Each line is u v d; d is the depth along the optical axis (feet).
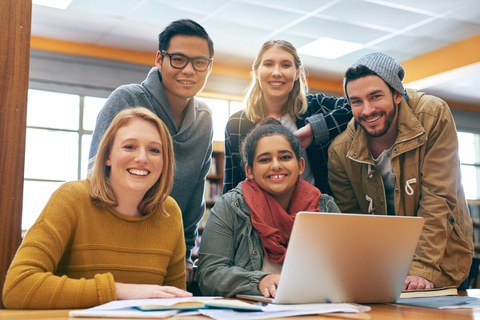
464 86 28.17
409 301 5.04
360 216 4.39
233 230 5.91
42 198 23.21
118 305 3.78
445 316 3.84
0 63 5.32
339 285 4.57
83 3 19.21
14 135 5.32
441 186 6.90
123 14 20.10
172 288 4.40
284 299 4.41
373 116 6.90
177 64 7.25
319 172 7.84
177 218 5.34
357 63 7.00
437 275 6.58
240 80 26.61
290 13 19.72
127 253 4.93
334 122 7.70
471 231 7.38
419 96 7.37
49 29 21.83
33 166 23.18
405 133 7.02
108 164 4.95
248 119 8.11
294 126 8.07
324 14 19.84
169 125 7.44
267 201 5.98
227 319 3.43
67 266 4.87
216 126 26.61
